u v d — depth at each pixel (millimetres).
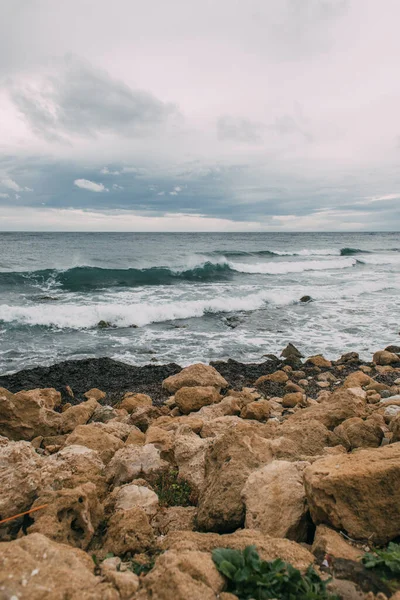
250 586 2727
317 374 12477
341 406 7062
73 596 2543
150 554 3512
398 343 15641
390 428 6105
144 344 15289
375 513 3389
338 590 2750
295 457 4754
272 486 3941
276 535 3555
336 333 16875
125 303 20625
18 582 2545
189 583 2627
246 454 4656
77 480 4309
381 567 2943
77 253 41156
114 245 54531
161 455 5719
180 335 16422
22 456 4629
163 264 33375
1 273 26766
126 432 7301
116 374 12102
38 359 13516
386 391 9953
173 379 10992
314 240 85062
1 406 7297
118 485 5086
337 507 3443
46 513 3623
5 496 3906
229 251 45469
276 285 27156
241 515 3928
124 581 2732
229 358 13906
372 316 19359
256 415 8406
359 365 13172
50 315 17078
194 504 4793
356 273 34250
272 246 60281
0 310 17109
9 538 3656
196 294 23516
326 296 23641
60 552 2938
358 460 3801
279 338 16203
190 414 8797
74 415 8211
